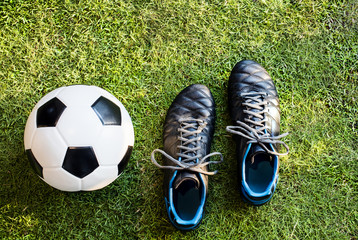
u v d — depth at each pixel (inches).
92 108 43.8
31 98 59.0
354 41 64.6
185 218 52.4
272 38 63.6
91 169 43.9
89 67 60.4
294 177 59.6
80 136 42.4
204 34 62.7
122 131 45.8
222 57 62.6
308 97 62.6
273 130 57.5
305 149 60.7
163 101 60.6
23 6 60.7
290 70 63.0
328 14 64.6
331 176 60.1
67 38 61.0
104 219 56.3
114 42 61.4
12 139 57.7
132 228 56.3
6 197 56.0
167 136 57.6
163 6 62.7
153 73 61.2
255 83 59.1
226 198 57.9
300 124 61.6
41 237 55.1
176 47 62.1
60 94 44.5
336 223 58.4
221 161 53.8
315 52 63.8
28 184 56.4
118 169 46.6
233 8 63.5
